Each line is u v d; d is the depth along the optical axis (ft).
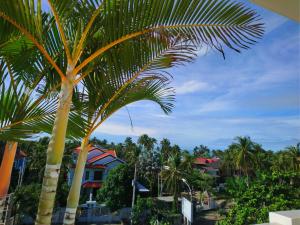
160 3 5.48
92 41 6.37
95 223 78.38
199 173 128.77
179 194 102.17
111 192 80.53
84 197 85.51
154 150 133.08
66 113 5.75
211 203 111.24
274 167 124.57
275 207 27.84
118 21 5.68
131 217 76.74
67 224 6.83
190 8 5.49
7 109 6.98
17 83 7.09
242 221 28.63
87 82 7.33
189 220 74.54
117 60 6.60
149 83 8.12
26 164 71.92
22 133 7.23
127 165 86.02
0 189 8.54
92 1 5.76
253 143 128.16
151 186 118.11
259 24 5.61
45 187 5.26
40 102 7.41
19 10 5.58
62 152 5.56
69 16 6.03
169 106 9.67
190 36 5.68
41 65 7.19
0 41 6.31
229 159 157.17
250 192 31.19
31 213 53.16
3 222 11.34
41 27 5.88
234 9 5.50
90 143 7.68
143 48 6.35
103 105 7.54
